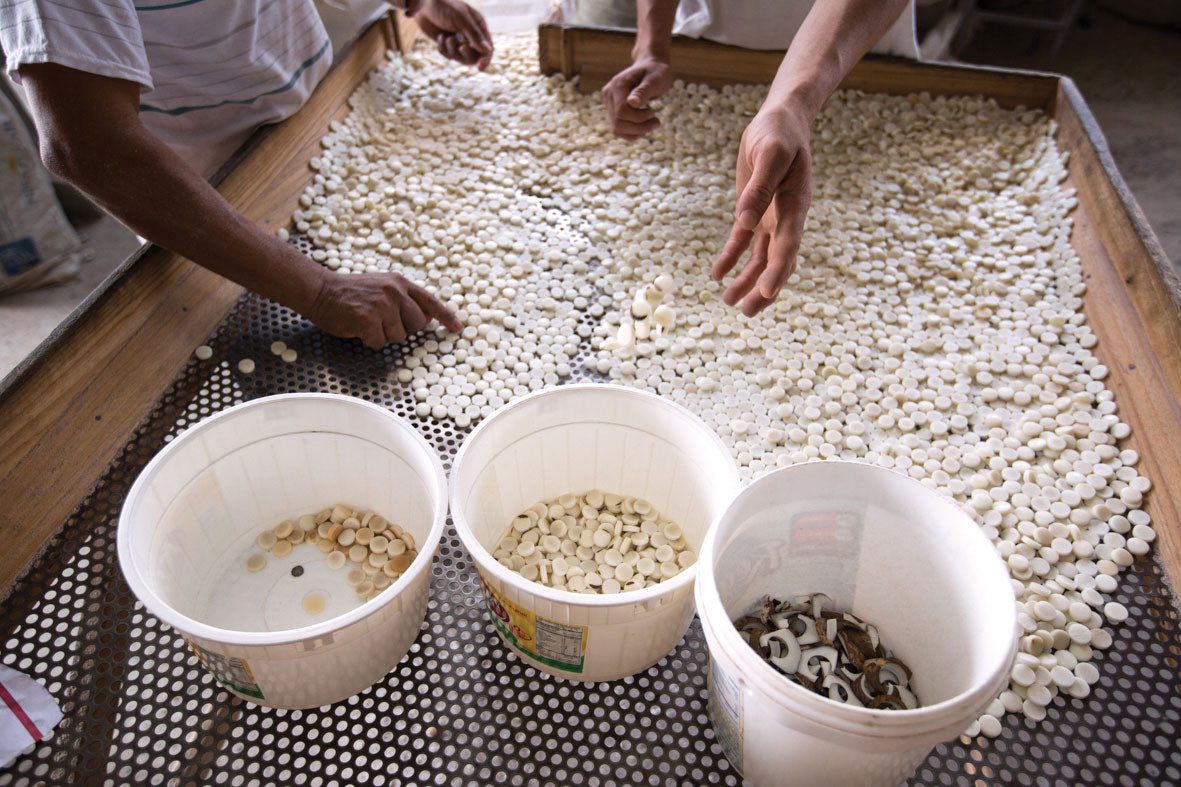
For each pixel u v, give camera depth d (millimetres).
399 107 1576
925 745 580
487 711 768
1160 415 982
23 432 829
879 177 1454
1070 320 1196
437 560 887
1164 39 2754
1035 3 2678
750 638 782
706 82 1631
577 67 1631
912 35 1536
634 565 886
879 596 807
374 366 1110
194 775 718
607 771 731
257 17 1209
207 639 640
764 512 742
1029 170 1458
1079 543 920
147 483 751
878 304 1230
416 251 1291
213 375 1054
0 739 714
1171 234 2176
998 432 1059
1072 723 769
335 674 721
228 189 1144
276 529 921
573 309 1222
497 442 833
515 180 1450
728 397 1092
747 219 879
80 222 2199
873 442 1051
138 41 890
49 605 816
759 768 686
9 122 1840
